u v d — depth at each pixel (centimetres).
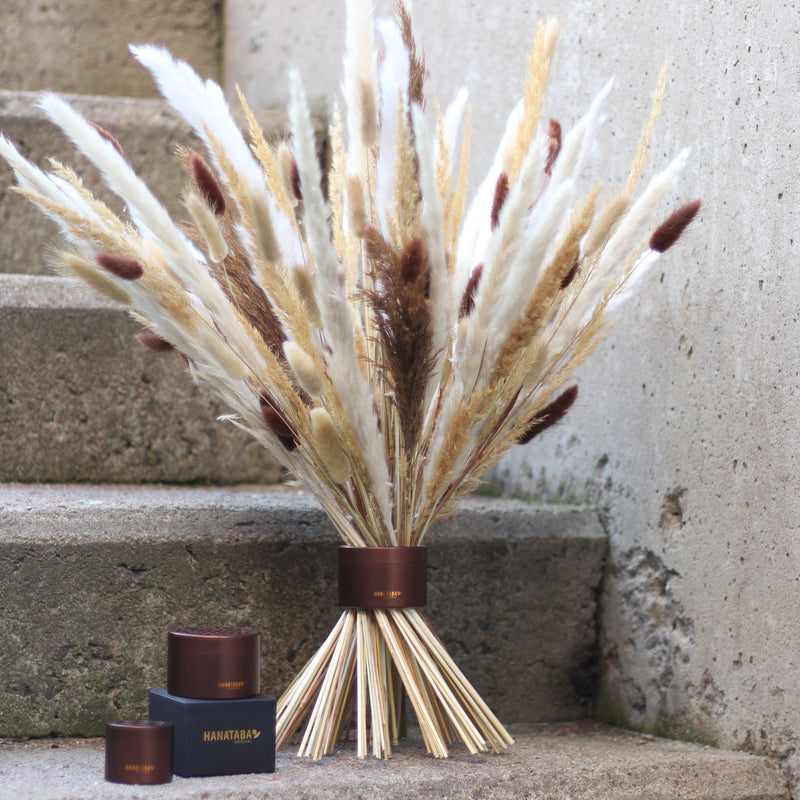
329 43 335
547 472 294
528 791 250
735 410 264
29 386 287
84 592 263
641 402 277
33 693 262
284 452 258
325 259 246
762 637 260
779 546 259
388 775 249
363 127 252
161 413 293
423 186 246
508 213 247
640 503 277
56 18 374
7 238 308
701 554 268
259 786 245
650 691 273
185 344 254
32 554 262
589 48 286
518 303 249
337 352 249
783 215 259
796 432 257
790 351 258
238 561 268
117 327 290
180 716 248
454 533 276
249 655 250
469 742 255
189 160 254
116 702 263
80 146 249
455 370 256
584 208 248
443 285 248
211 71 395
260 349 253
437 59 315
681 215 255
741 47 264
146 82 385
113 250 250
